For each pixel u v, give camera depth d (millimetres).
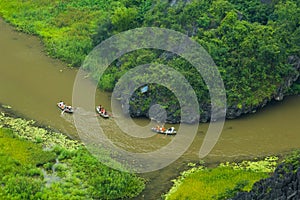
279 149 50500
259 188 39656
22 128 51438
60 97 56938
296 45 58969
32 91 57625
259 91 55719
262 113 55375
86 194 43156
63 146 49031
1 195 41812
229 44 56875
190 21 59719
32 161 46500
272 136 52250
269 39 57250
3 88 57750
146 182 45281
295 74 58750
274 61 57000
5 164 45344
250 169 47156
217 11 59938
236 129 52906
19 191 42281
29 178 44125
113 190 43594
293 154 44719
